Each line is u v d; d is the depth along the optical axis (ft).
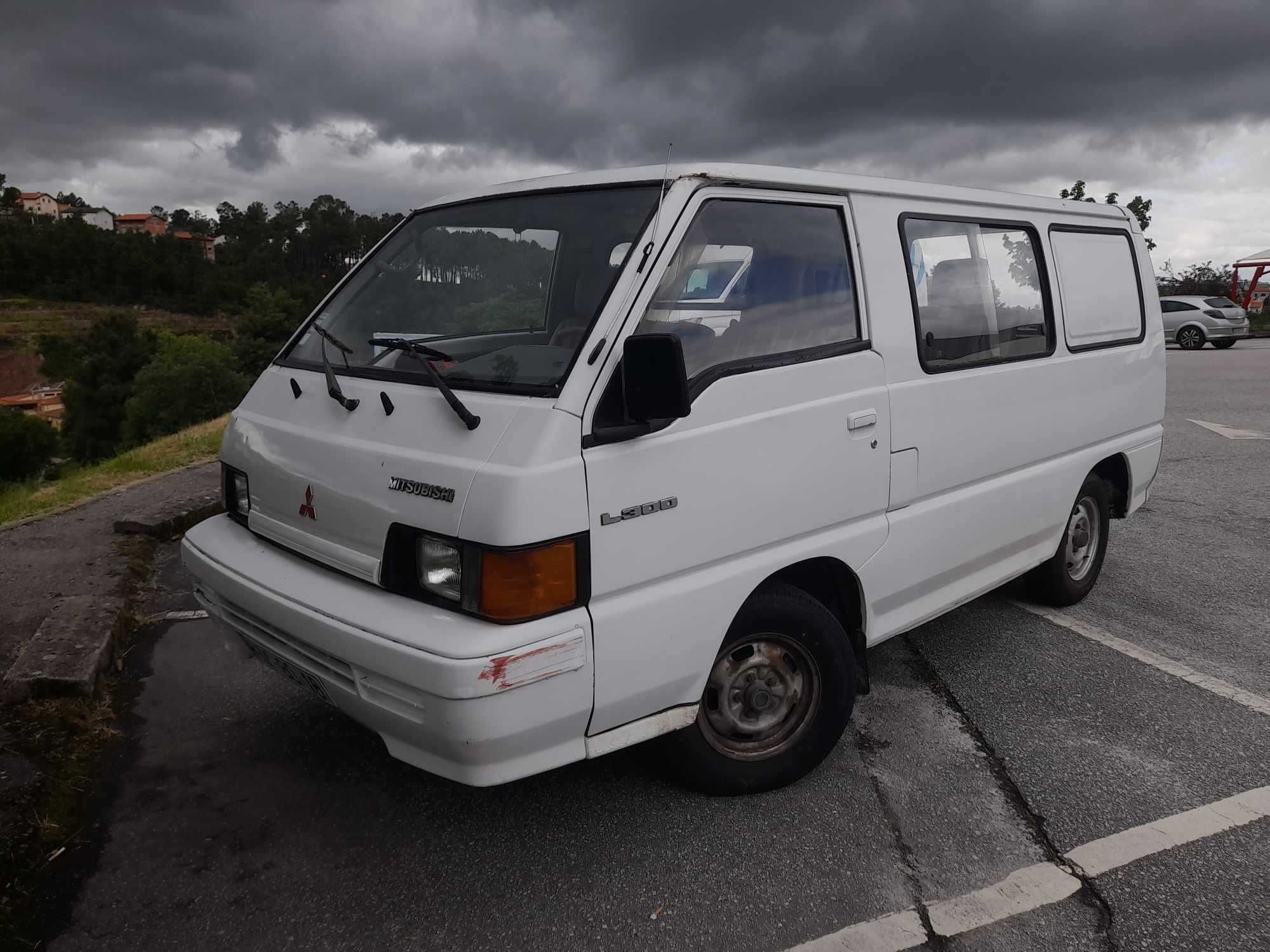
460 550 7.97
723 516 9.26
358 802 10.70
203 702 13.33
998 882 9.12
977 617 16.26
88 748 11.92
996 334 12.83
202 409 213.25
